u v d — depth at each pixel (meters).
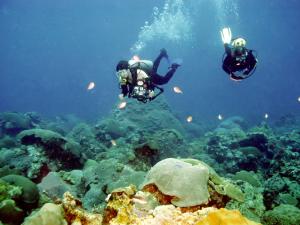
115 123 14.49
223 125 23.30
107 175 6.93
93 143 12.27
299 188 7.52
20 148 9.01
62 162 8.90
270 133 15.59
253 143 13.00
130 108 16.62
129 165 8.30
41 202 6.30
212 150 13.15
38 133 8.89
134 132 13.76
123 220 3.08
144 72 5.75
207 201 3.86
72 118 27.95
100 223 3.42
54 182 7.35
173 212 3.24
